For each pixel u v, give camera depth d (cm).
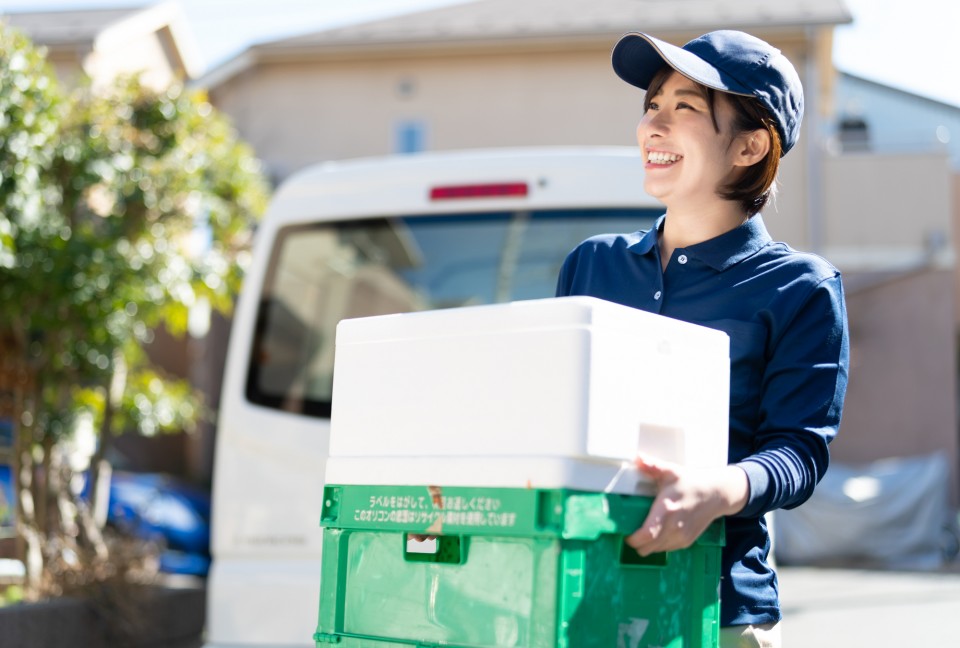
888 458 1870
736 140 227
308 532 521
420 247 550
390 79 1967
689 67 217
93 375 751
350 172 562
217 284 794
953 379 1856
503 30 1909
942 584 1267
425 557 196
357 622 203
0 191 659
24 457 728
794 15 1834
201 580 959
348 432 208
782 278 222
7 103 655
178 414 829
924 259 1850
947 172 1856
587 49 1928
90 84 786
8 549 839
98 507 789
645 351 188
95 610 666
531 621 180
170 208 802
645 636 191
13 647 581
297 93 1981
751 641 219
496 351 188
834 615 976
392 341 203
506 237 543
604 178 538
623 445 184
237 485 533
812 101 1858
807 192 1862
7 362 728
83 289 691
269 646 515
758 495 194
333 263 555
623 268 241
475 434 189
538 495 180
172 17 1856
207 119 834
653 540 182
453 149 1945
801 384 214
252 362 546
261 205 854
